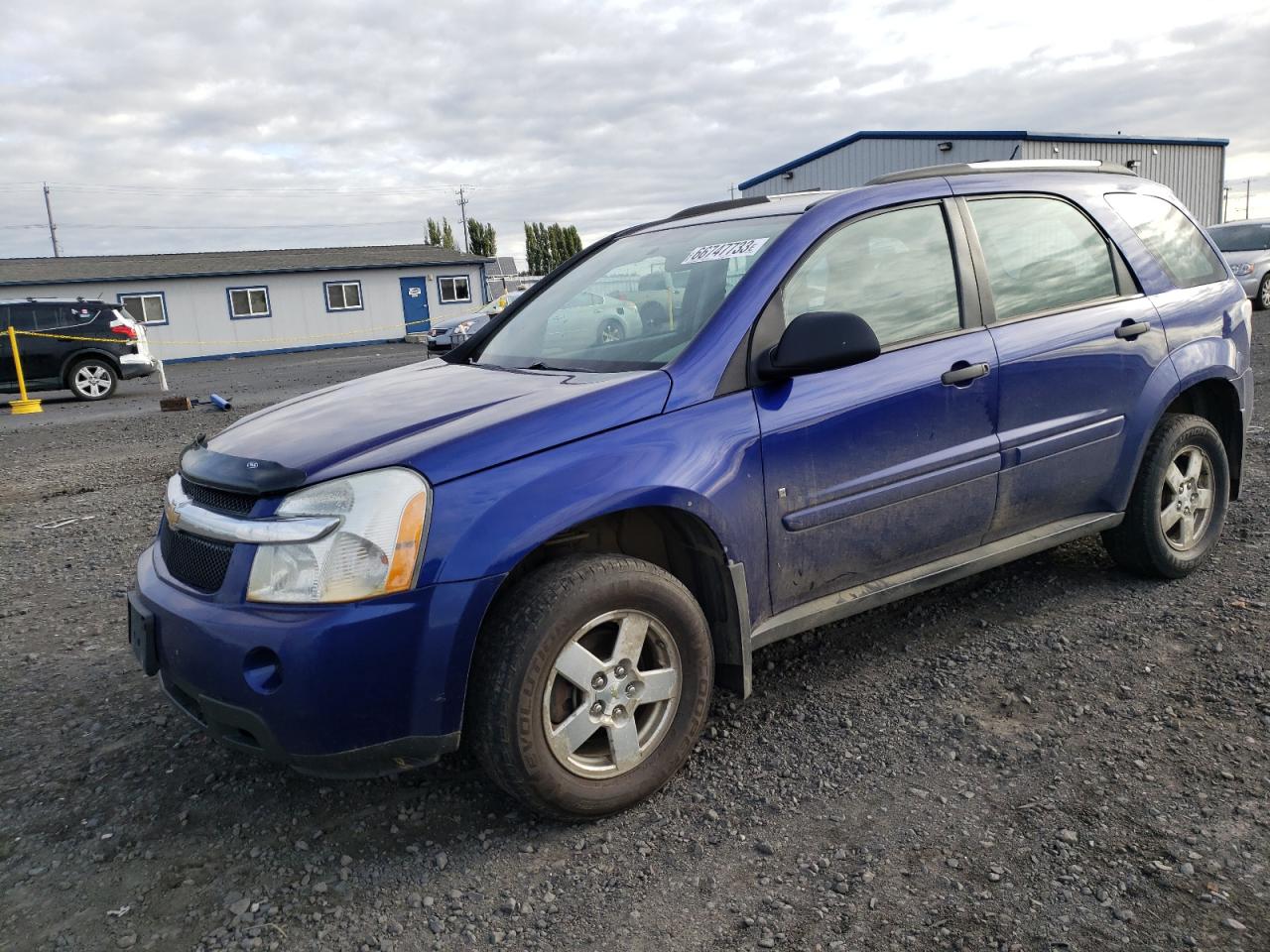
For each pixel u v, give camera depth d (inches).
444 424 104.0
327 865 100.3
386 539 93.0
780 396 115.4
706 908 89.9
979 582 169.3
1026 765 110.6
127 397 673.0
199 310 1267.2
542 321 146.3
